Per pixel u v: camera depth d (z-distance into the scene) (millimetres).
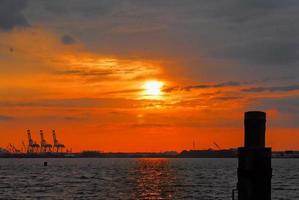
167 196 117812
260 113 17031
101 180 185000
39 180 184375
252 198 16641
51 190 135250
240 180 16984
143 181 178000
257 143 16984
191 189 137625
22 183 165125
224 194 121625
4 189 138000
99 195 121000
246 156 16875
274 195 111875
